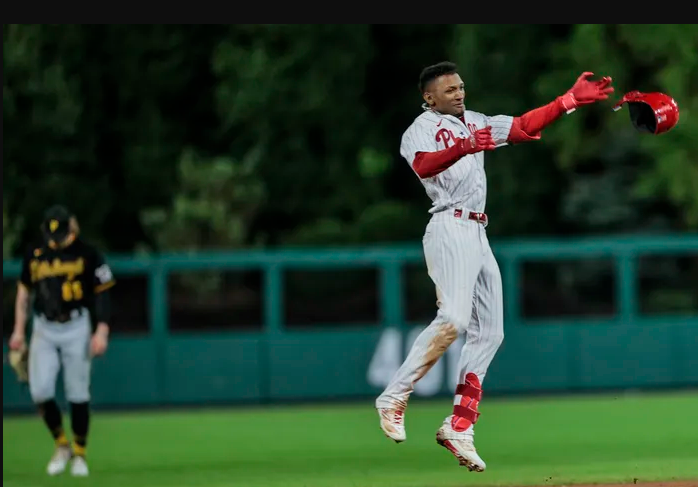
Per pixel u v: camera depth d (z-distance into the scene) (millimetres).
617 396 54656
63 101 83500
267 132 88062
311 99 87438
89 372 33750
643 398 53344
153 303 55094
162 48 89812
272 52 88250
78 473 34188
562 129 81625
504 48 84812
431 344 24078
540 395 56031
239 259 55375
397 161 93312
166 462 37031
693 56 79375
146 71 89938
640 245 56375
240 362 55250
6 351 53969
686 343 56562
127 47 89500
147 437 43781
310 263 55312
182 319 75375
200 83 92125
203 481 32562
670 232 86000
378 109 95125
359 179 89812
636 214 86062
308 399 55438
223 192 82812
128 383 54750
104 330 33656
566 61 81938
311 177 88875
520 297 77375
